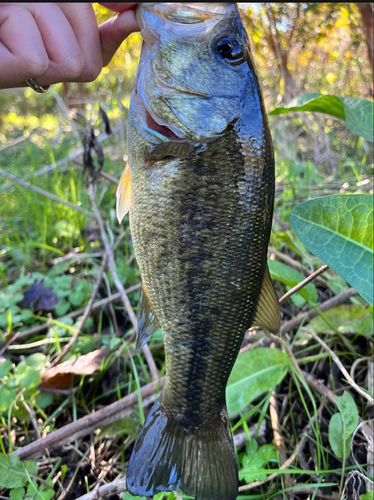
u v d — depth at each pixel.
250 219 0.24
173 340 0.25
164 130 0.25
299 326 0.34
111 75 0.83
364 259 0.24
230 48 0.24
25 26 0.24
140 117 0.25
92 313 0.42
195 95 0.24
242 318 0.25
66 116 0.55
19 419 0.31
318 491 0.25
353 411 0.26
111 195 0.62
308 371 0.34
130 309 0.39
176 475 0.24
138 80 0.26
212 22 0.24
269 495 0.25
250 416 0.30
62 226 0.53
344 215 0.24
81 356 0.36
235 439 0.28
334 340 0.35
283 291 0.41
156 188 0.24
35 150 0.89
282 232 0.43
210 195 0.23
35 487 0.25
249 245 0.24
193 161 0.23
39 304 0.44
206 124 0.24
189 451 0.24
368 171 0.61
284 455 0.27
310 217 0.25
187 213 0.23
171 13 0.24
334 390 0.30
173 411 0.25
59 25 0.25
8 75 0.24
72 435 0.29
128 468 0.23
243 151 0.23
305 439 0.28
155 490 0.23
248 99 0.24
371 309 0.33
